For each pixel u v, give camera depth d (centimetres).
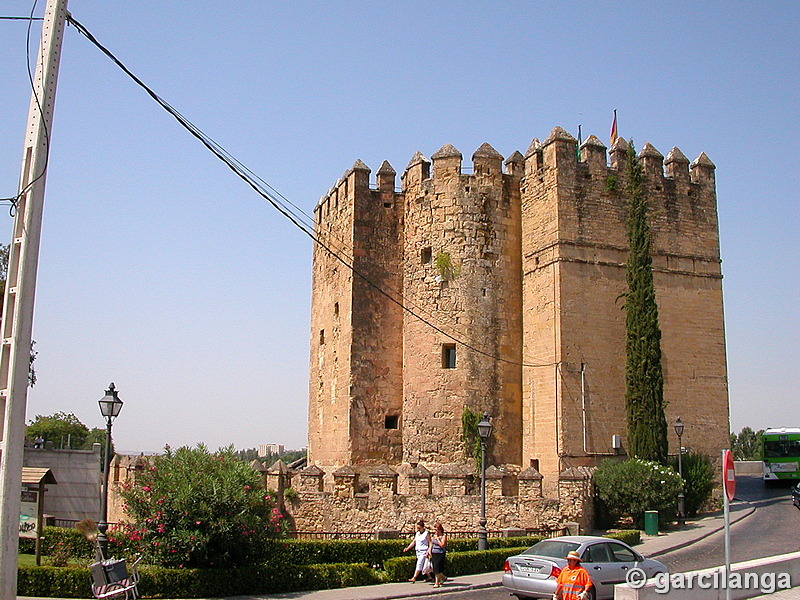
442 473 3316
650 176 4197
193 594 2123
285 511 3316
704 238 4259
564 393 3819
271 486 3344
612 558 1998
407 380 4269
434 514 3284
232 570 2184
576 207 4000
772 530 3319
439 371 4147
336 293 4594
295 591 2261
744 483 5753
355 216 4419
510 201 4338
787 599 1827
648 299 3781
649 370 3722
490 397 4109
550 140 4072
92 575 1950
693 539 3114
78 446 8750
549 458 3862
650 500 3350
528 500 3269
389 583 2436
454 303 4184
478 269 4219
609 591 1934
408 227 4425
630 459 3600
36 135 1524
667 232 4181
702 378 4103
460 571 2572
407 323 4328
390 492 3325
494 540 2877
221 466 2334
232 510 2236
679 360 4069
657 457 3638
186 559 2183
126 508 2275
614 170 4119
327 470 4484
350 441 4212
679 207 4234
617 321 3975
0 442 1451
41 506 2377
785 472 5266
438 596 2234
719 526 3481
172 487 2227
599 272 3981
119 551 2317
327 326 4719
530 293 4162
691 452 3997
